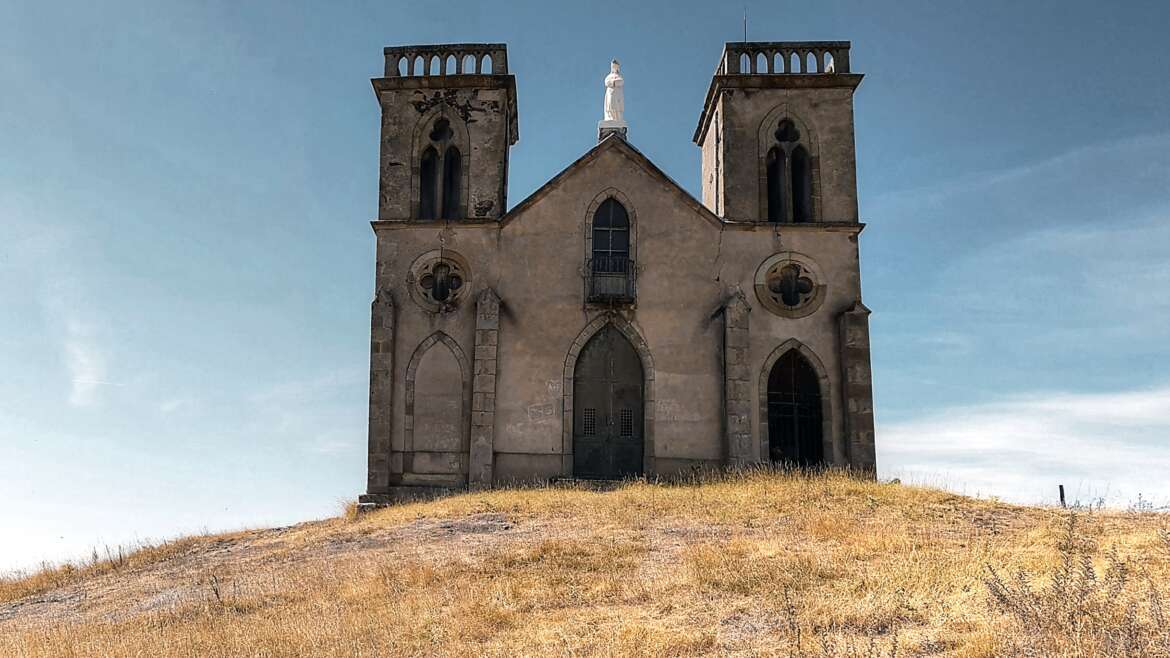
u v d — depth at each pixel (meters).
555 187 34.03
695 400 32.59
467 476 32.06
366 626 15.62
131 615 19.45
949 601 14.39
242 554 25.22
